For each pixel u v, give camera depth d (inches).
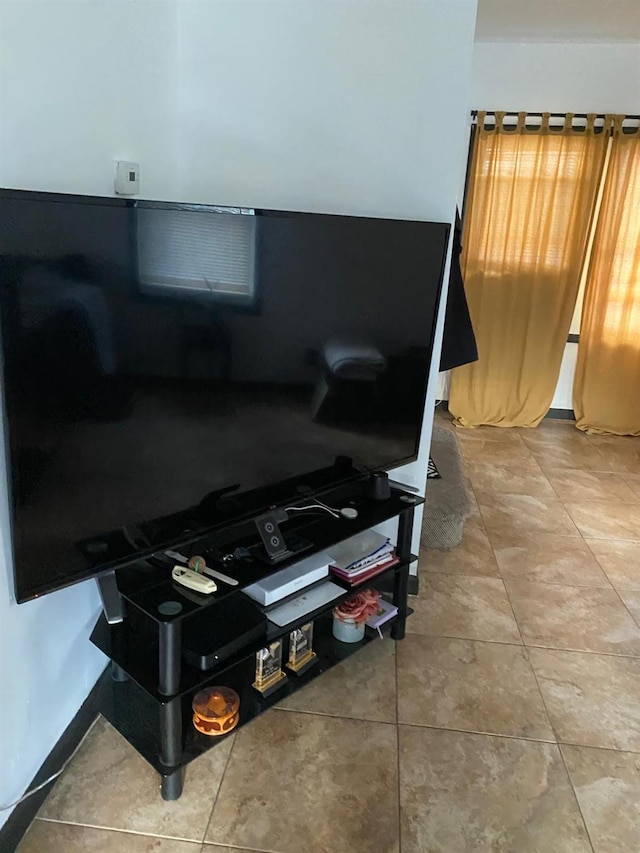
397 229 73.1
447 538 110.7
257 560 67.9
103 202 49.6
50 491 51.4
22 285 46.0
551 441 169.3
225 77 80.7
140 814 60.0
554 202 160.4
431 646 85.7
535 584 102.1
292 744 68.8
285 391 68.6
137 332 54.4
